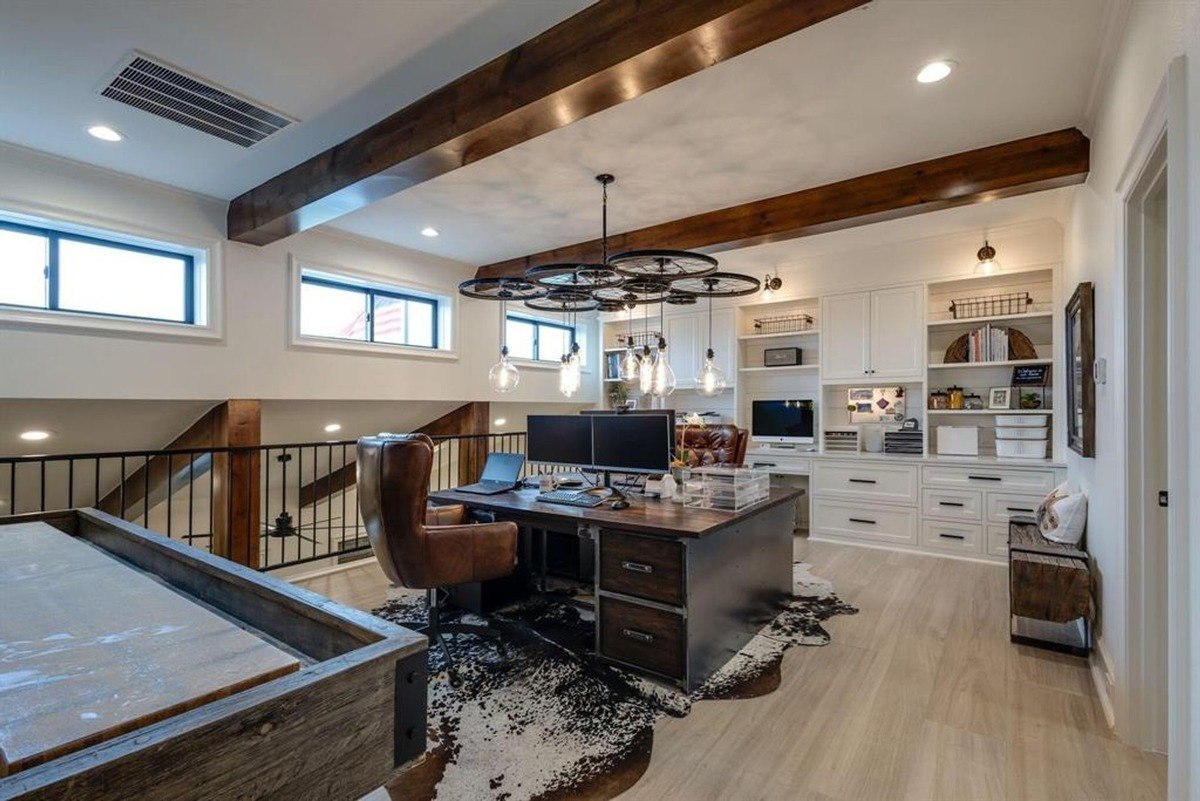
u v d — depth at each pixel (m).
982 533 4.44
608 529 2.58
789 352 5.61
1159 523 2.02
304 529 5.95
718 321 6.07
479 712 2.25
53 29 2.06
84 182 3.23
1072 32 2.07
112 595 0.83
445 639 2.91
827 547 4.89
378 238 4.65
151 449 4.34
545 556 3.80
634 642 2.52
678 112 2.64
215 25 2.05
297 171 3.22
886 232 4.55
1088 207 3.02
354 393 4.57
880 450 5.27
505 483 3.47
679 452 3.55
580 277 3.17
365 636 0.68
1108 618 2.42
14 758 0.43
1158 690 2.01
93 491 4.60
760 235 3.76
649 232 4.31
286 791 0.53
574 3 1.97
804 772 1.90
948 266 4.73
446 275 5.36
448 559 2.56
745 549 2.88
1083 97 2.50
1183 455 1.46
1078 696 2.38
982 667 2.64
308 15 2.01
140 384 3.44
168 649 0.64
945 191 3.08
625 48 1.91
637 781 1.85
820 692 2.41
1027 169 2.87
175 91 2.49
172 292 3.73
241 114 2.68
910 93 2.47
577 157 3.11
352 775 0.58
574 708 2.28
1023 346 4.55
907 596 3.62
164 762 0.44
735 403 5.91
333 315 4.66
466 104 2.36
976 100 2.53
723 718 2.21
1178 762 1.45
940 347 5.02
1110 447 2.41
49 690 0.54
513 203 3.83
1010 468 4.33
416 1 1.95
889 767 1.93
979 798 1.78
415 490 2.46
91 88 2.45
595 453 3.16
